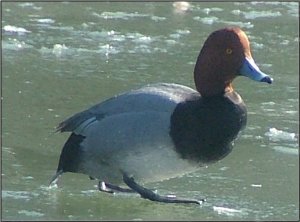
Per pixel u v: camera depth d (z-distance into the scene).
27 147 12.59
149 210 10.74
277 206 11.12
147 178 10.81
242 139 13.59
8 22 19.44
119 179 10.84
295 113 15.01
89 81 15.89
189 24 20.45
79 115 10.97
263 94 15.98
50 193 11.08
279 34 20.17
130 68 16.86
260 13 21.92
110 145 10.66
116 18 20.58
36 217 10.23
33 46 17.80
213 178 12.04
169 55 17.89
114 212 10.59
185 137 10.48
